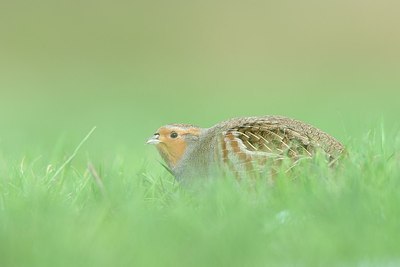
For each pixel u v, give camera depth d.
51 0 70.75
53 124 35.12
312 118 30.53
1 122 36.41
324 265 9.93
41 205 12.40
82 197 13.62
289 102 42.09
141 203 12.55
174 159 14.52
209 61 63.47
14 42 66.12
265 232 10.92
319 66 60.78
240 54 64.19
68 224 11.31
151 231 11.03
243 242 10.34
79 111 41.22
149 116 37.50
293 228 11.04
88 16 70.00
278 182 12.75
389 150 14.98
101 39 67.06
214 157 13.87
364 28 64.88
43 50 65.00
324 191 12.20
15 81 55.66
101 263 10.01
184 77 58.38
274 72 59.62
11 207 12.37
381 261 10.05
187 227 11.14
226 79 57.38
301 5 67.88
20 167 15.32
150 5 71.06
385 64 60.62
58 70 60.31
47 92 50.81
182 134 14.45
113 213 12.29
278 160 13.31
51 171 14.81
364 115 29.20
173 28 68.50
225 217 11.47
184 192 13.85
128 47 66.25
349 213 11.23
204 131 14.41
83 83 54.97
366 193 12.01
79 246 10.41
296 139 13.66
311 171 13.10
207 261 10.05
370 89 47.72
